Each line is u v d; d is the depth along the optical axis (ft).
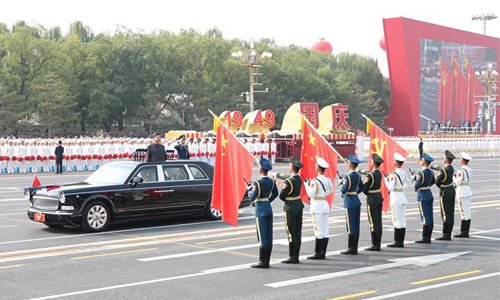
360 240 46.83
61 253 40.45
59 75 217.97
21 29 212.02
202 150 126.21
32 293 30.48
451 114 294.25
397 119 283.18
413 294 30.83
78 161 117.39
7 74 207.51
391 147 47.47
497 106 314.96
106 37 242.17
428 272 35.83
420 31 281.74
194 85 244.63
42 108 207.92
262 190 36.78
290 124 153.48
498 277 34.65
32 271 35.27
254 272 35.60
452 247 43.98
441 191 47.16
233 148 39.11
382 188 46.16
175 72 249.96
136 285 32.27
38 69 215.31
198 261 38.42
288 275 34.88
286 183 37.65
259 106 268.82
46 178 98.22
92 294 30.40
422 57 282.77
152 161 52.60
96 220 48.62
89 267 36.45
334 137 150.92
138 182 50.31
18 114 202.69
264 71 269.85
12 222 53.72
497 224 54.85
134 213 50.21
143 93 237.66
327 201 39.86
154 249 42.14
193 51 252.62
